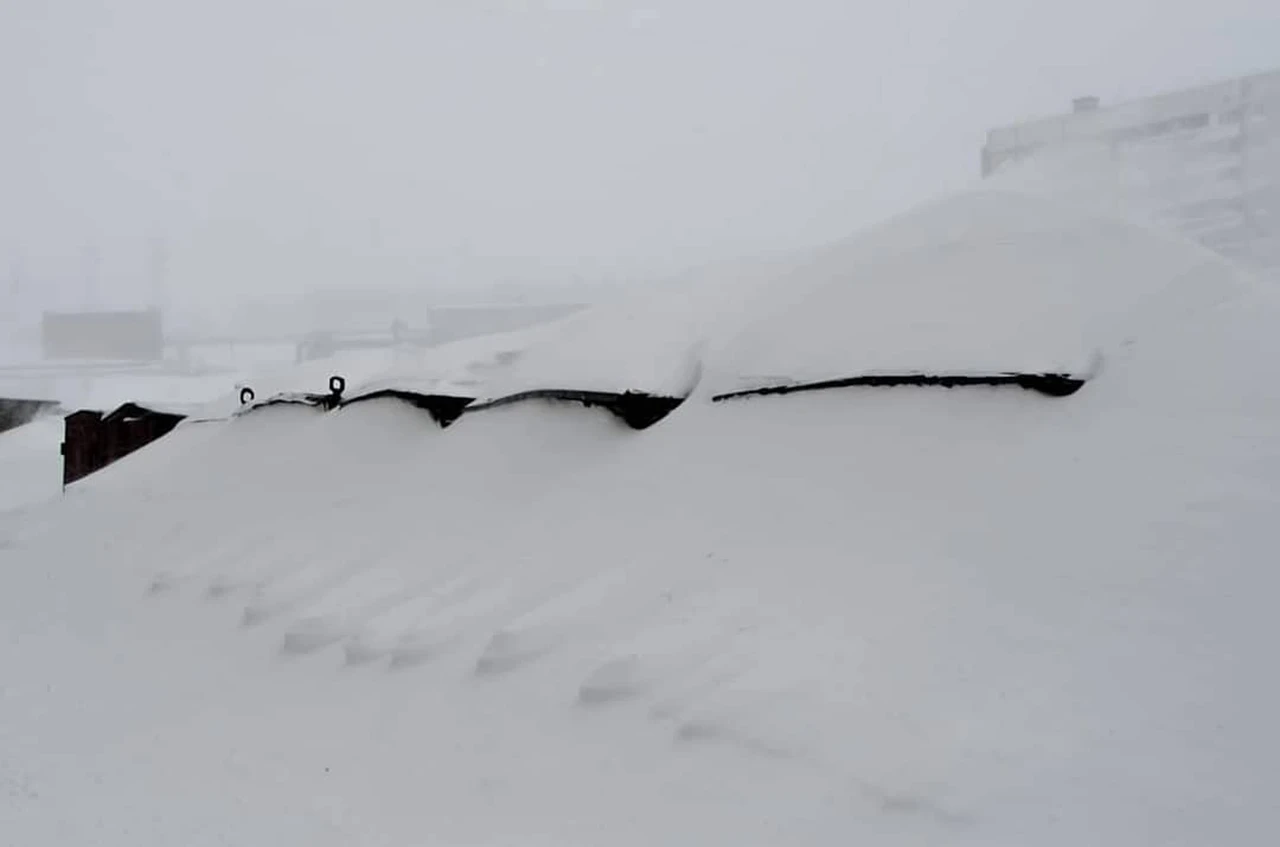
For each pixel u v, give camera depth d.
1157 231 5.21
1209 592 3.48
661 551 4.92
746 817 3.26
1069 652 3.46
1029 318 4.85
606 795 3.56
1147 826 2.86
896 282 5.52
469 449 6.82
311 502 7.50
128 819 3.96
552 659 4.43
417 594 5.58
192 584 6.84
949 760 3.17
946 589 3.89
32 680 5.70
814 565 4.34
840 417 5.01
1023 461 4.27
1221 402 4.12
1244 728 3.05
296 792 4.02
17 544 9.12
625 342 6.89
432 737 4.22
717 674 3.87
